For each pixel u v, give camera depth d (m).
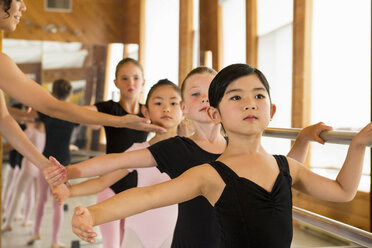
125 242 1.69
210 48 5.25
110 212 0.71
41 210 3.37
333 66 4.23
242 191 0.80
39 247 3.16
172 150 1.32
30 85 1.59
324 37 4.31
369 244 1.02
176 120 1.78
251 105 0.81
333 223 1.14
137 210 0.74
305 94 4.39
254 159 0.84
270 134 1.42
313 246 3.16
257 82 0.83
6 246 3.12
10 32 4.50
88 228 0.64
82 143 3.94
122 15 4.99
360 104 3.99
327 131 1.12
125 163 1.31
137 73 2.80
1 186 3.20
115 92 3.47
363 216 3.62
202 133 1.38
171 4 5.16
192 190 0.80
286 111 4.78
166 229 1.63
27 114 3.50
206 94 1.38
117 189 2.41
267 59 4.96
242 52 5.41
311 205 4.16
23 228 3.40
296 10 4.41
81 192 1.63
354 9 3.99
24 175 3.43
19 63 4.51
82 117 1.62
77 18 4.77
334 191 0.91
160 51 5.11
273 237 0.79
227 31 5.32
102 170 1.32
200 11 5.22
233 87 0.83
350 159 0.91
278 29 4.77
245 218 0.79
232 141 0.85
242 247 0.80
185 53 5.16
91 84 4.67
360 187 3.73
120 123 1.67
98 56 4.72
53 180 1.33
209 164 0.83
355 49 4.01
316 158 4.36
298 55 4.41
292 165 0.90
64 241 3.26
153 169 1.68
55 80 4.58
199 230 1.26
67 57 4.64
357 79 4.00
